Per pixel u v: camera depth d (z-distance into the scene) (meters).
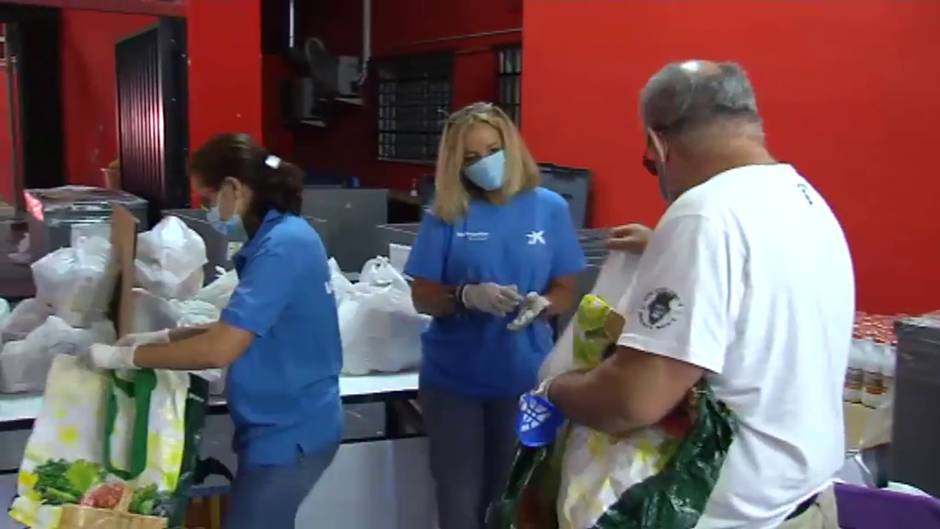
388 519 2.71
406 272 2.43
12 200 6.45
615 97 4.60
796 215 1.33
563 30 4.95
